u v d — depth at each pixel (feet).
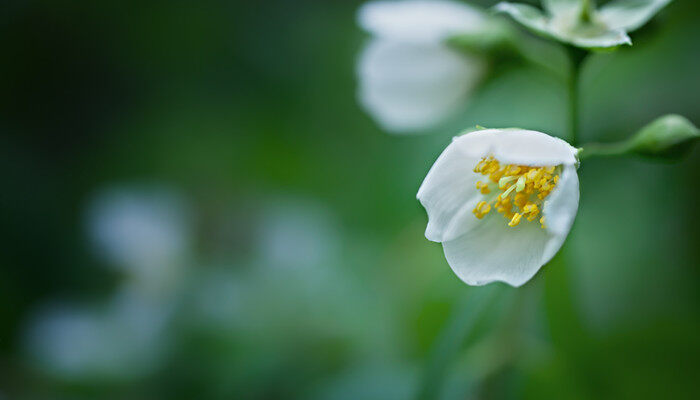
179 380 1.25
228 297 1.27
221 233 1.33
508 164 0.97
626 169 1.26
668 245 1.23
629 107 1.27
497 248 0.96
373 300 1.27
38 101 1.44
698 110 1.26
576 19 1.02
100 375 1.25
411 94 1.15
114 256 1.32
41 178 1.37
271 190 1.37
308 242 1.30
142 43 1.47
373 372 1.21
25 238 1.33
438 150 1.32
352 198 1.35
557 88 1.26
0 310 1.28
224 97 1.48
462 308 1.07
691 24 1.25
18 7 1.41
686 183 1.24
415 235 1.28
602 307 1.21
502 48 1.11
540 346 1.13
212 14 1.49
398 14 1.10
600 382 1.13
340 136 1.44
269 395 1.24
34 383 1.25
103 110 1.46
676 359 1.16
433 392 1.06
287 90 1.48
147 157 1.42
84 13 1.44
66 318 1.27
